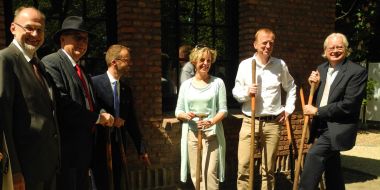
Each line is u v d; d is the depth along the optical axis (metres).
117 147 3.77
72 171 3.22
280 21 5.48
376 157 8.17
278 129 4.32
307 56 5.71
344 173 6.56
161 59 4.99
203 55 4.05
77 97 3.19
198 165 3.97
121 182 3.84
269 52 4.16
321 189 4.29
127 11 4.59
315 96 4.29
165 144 4.86
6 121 2.46
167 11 5.14
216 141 4.17
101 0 4.84
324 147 4.02
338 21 12.56
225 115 4.11
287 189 5.34
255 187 5.22
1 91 2.44
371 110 12.91
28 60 2.74
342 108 3.84
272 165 4.36
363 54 12.55
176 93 5.29
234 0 5.52
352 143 3.93
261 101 4.26
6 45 4.42
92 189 3.69
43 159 2.71
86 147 3.26
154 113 4.79
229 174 5.24
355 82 3.84
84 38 3.31
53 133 2.81
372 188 5.64
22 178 2.54
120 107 3.80
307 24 5.68
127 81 4.64
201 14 5.36
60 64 3.17
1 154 2.41
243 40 5.39
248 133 4.34
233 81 5.55
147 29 4.71
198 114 3.99
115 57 3.71
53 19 4.65
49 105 2.81
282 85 4.43
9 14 4.42
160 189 4.85
